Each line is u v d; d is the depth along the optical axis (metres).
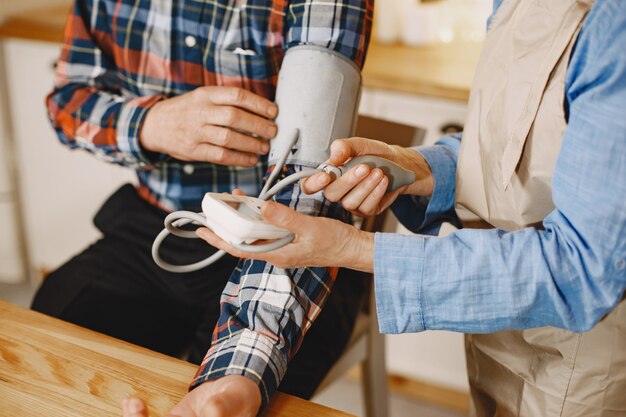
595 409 0.92
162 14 1.11
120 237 1.24
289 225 0.74
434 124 1.76
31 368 0.79
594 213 0.70
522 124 0.81
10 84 2.11
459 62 1.84
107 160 1.18
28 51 2.04
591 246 0.71
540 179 0.82
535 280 0.74
